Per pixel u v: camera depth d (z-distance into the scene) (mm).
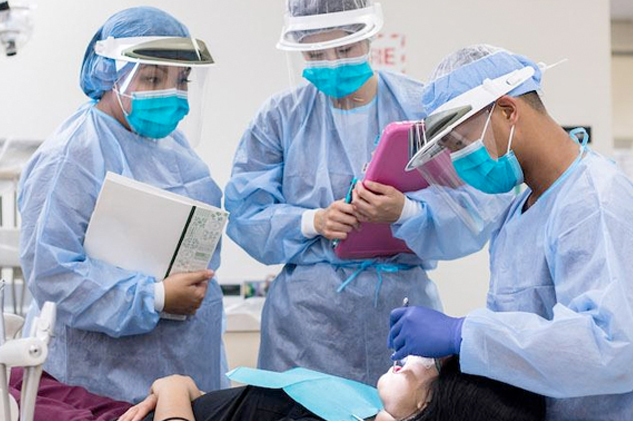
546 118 1667
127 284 2141
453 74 1708
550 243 1627
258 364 2580
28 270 2150
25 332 2270
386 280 2393
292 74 2439
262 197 2502
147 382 2234
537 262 1682
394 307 2389
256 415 1849
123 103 2227
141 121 2242
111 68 2219
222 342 2598
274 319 2492
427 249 2338
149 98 2201
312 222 2365
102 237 2150
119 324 2133
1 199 3393
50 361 2217
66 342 2207
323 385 1888
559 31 4422
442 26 4348
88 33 4113
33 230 2141
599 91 4453
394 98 2457
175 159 2385
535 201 1717
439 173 1833
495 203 2082
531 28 4406
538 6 4406
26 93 4074
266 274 4113
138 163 2303
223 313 2576
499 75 1669
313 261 2438
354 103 2434
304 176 2449
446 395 1624
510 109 1638
